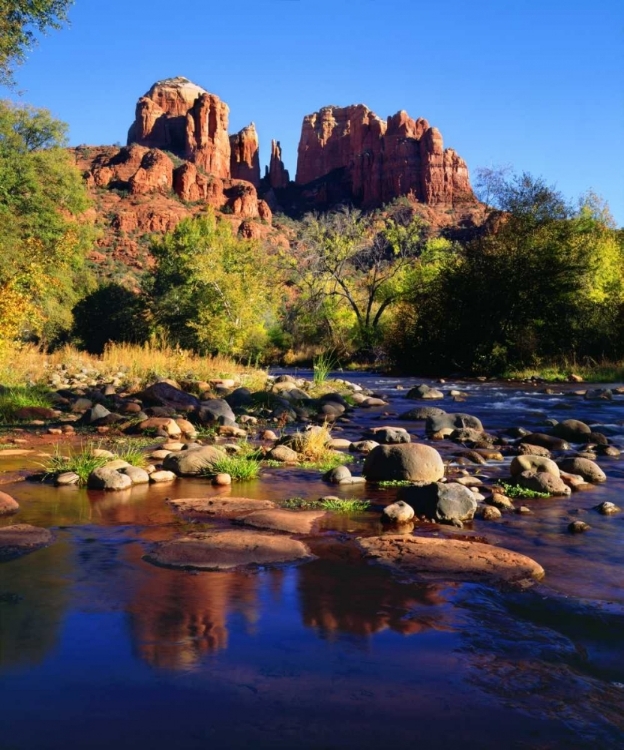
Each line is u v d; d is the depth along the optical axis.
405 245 36.94
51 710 2.06
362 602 3.06
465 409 13.05
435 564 3.61
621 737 1.96
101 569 3.49
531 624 2.83
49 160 34.75
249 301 34.75
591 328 24.20
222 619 2.82
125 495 5.45
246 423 10.46
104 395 12.59
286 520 4.55
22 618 2.80
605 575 3.51
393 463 6.18
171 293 42.53
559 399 15.05
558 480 5.74
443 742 1.92
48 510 4.87
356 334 36.38
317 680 2.28
